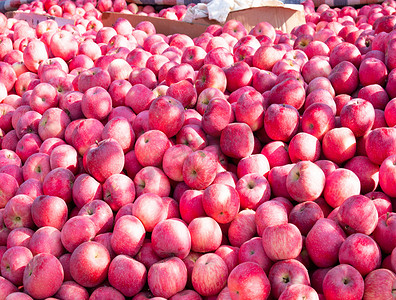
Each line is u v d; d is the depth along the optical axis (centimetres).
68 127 344
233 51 460
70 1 807
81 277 239
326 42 454
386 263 224
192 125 317
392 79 327
